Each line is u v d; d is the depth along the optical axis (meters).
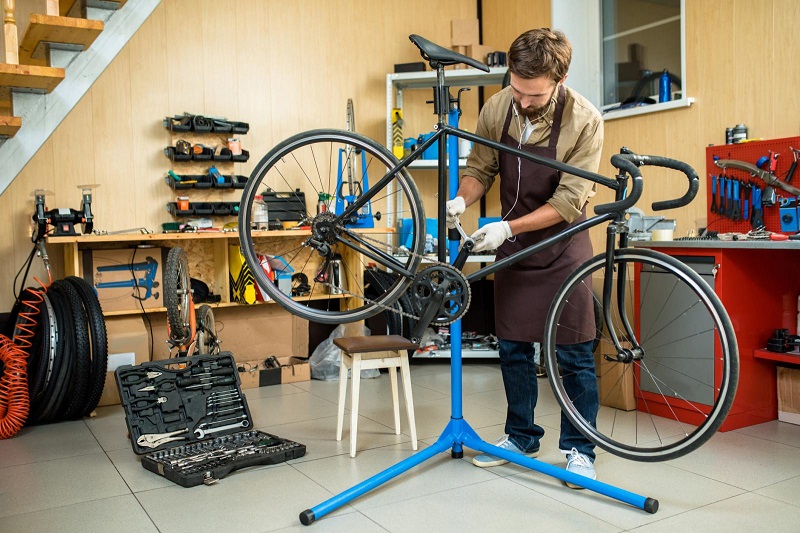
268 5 4.68
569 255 2.53
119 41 4.22
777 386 3.35
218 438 3.05
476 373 4.55
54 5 3.62
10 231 3.99
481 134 2.65
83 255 3.91
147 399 3.04
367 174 4.91
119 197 4.27
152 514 2.32
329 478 2.64
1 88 3.91
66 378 3.39
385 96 5.08
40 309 3.47
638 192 2.08
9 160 3.95
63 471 2.77
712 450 2.90
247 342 4.53
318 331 4.87
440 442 2.73
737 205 3.46
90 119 4.18
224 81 4.57
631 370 3.52
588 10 4.71
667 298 3.33
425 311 2.28
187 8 4.44
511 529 2.16
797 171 3.26
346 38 4.94
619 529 2.15
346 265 4.68
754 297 3.25
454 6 5.30
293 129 4.80
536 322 2.56
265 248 4.57
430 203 5.10
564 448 2.58
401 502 2.39
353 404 2.88
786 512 2.27
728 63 3.78
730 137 3.64
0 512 2.35
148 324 4.24
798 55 3.45
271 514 2.31
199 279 4.52
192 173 4.41
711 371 3.16
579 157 2.41
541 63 2.12
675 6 4.17
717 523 2.19
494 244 2.29
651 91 4.36
